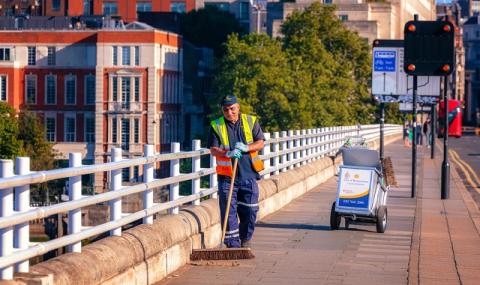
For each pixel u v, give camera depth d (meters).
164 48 181.88
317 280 21.30
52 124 181.75
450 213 37.81
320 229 30.50
